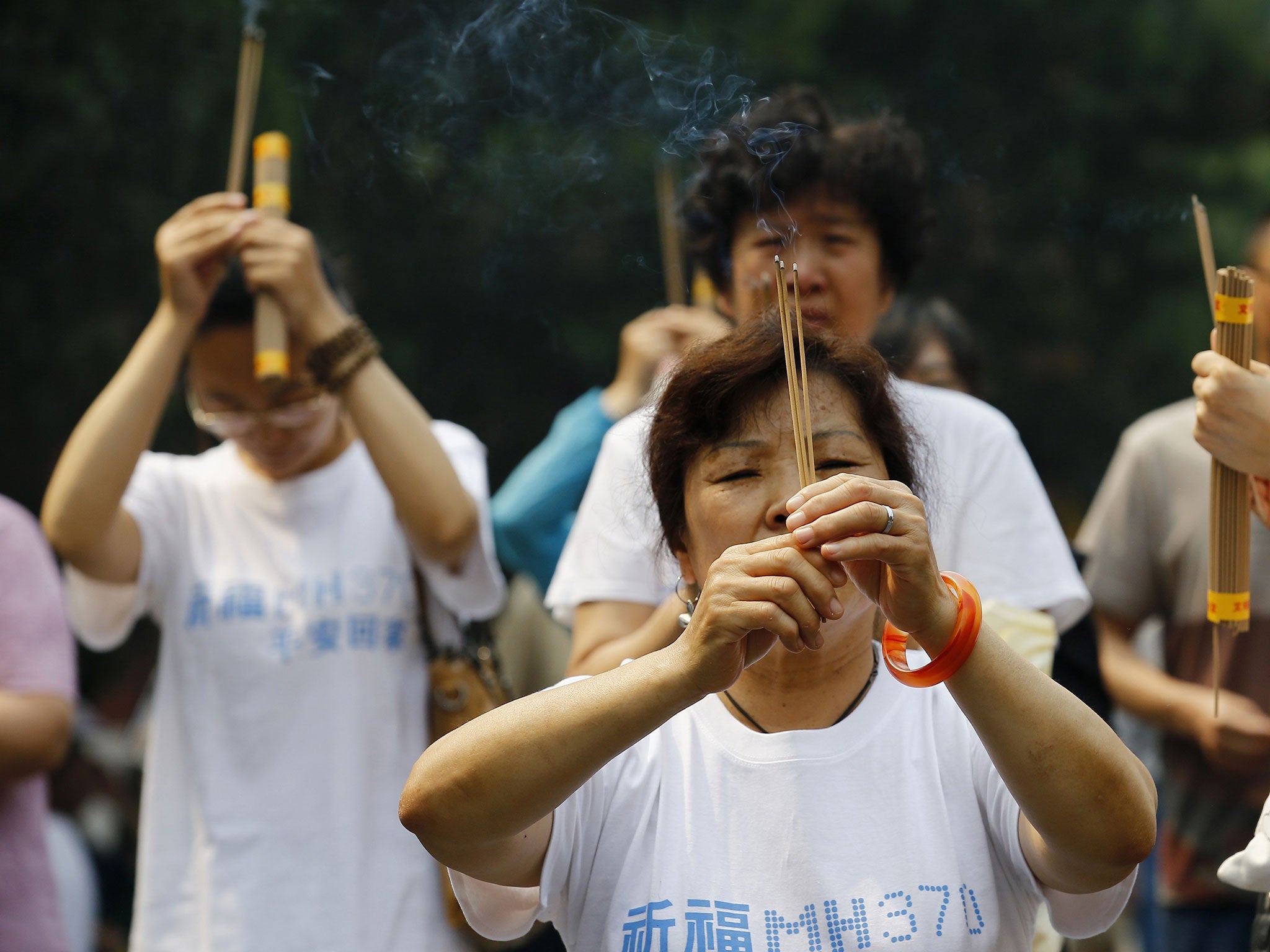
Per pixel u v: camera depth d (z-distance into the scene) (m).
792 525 2.24
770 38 11.14
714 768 2.55
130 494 4.06
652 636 3.30
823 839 2.46
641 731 2.27
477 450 4.32
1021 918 2.53
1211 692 4.34
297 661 3.86
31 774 3.92
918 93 11.98
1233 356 2.93
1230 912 4.29
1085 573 4.77
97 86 8.96
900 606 2.23
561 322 10.62
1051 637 3.39
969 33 11.93
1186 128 12.59
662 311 4.95
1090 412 12.38
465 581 3.92
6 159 8.91
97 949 6.89
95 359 9.23
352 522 4.04
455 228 9.74
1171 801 4.45
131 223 9.11
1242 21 12.66
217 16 8.95
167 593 4.05
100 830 7.16
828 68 11.51
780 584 2.20
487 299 10.39
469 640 4.04
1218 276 2.94
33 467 9.64
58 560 7.96
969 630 2.23
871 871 2.44
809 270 3.65
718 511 2.50
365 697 3.85
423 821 2.35
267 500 4.06
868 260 3.73
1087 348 12.47
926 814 2.49
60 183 9.03
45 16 8.90
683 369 2.61
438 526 3.81
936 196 11.95
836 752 2.53
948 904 2.41
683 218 4.07
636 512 3.22
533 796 2.29
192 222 3.97
